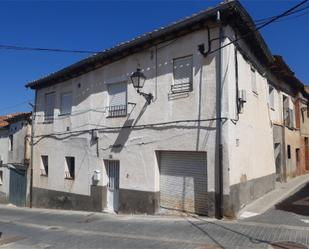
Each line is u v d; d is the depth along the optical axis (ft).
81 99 54.95
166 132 40.81
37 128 66.39
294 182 60.95
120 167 46.62
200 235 29.63
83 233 34.99
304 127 78.18
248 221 33.32
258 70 47.67
